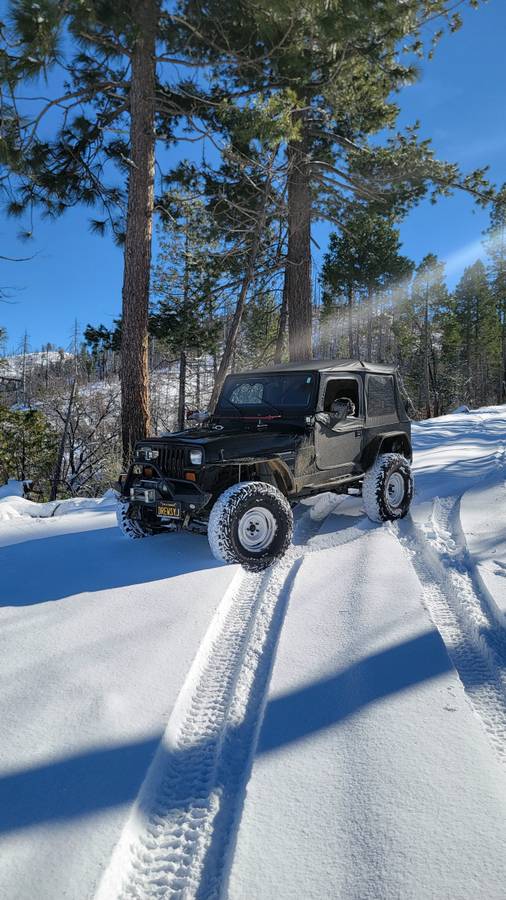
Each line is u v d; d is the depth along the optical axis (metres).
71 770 1.76
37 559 4.30
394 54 11.21
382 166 12.11
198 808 1.69
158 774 1.81
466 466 8.33
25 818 1.55
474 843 1.42
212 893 1.38
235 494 3.93
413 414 6.34
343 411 4.77
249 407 5.28
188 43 9.55
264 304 19.84
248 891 1.30
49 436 17.80
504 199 12.24
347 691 2.22
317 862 1.38
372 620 2.91
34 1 6.96
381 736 1.91
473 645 2.70
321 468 4.89
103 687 2.29
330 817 1.54
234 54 9.49
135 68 9.59
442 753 1.81
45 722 2.04
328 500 6.53
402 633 2.74
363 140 13.53
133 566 4.01
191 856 1.51
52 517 6.26
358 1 8.60
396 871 1.34
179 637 2.77
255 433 4.48
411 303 47.22
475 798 1.59
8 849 1.44
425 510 5.65
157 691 2.26
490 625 2.84
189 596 3.34
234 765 1.88
